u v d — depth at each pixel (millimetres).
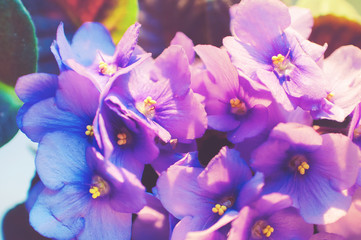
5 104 259
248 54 230
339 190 219
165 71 230
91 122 227
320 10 284
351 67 242
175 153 230
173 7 275
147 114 226
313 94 221
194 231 217
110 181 215
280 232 220
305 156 223
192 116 224
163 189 216
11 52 256
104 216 222
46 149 216
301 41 234
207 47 224
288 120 222
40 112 222
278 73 230
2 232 255
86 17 269
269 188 221
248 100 228
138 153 222
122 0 267
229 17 273
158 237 235
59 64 227
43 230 214
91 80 217
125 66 233
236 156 215
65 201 219
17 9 251
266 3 229
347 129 231
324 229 236
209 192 219
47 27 270
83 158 221
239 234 205
